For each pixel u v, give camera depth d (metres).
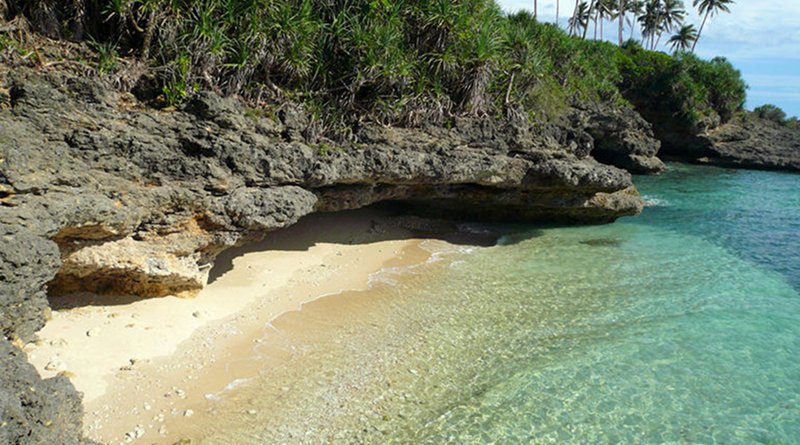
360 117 18.03
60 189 10.58
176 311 12.92
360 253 19.17
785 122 58.19
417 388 10.93
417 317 14.23
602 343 13.14
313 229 20.52
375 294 15.67
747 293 17.00
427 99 19.47
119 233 11.83
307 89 17.31
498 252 20.50
